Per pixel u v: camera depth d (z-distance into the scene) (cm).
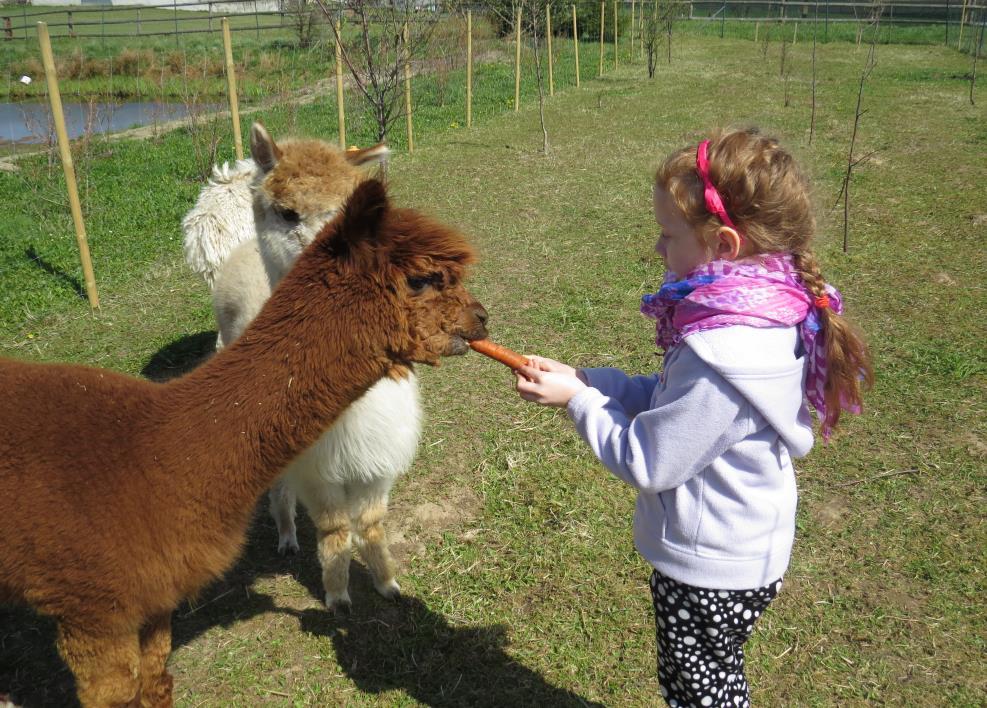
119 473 121
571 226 441
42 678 171
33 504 120
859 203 458
